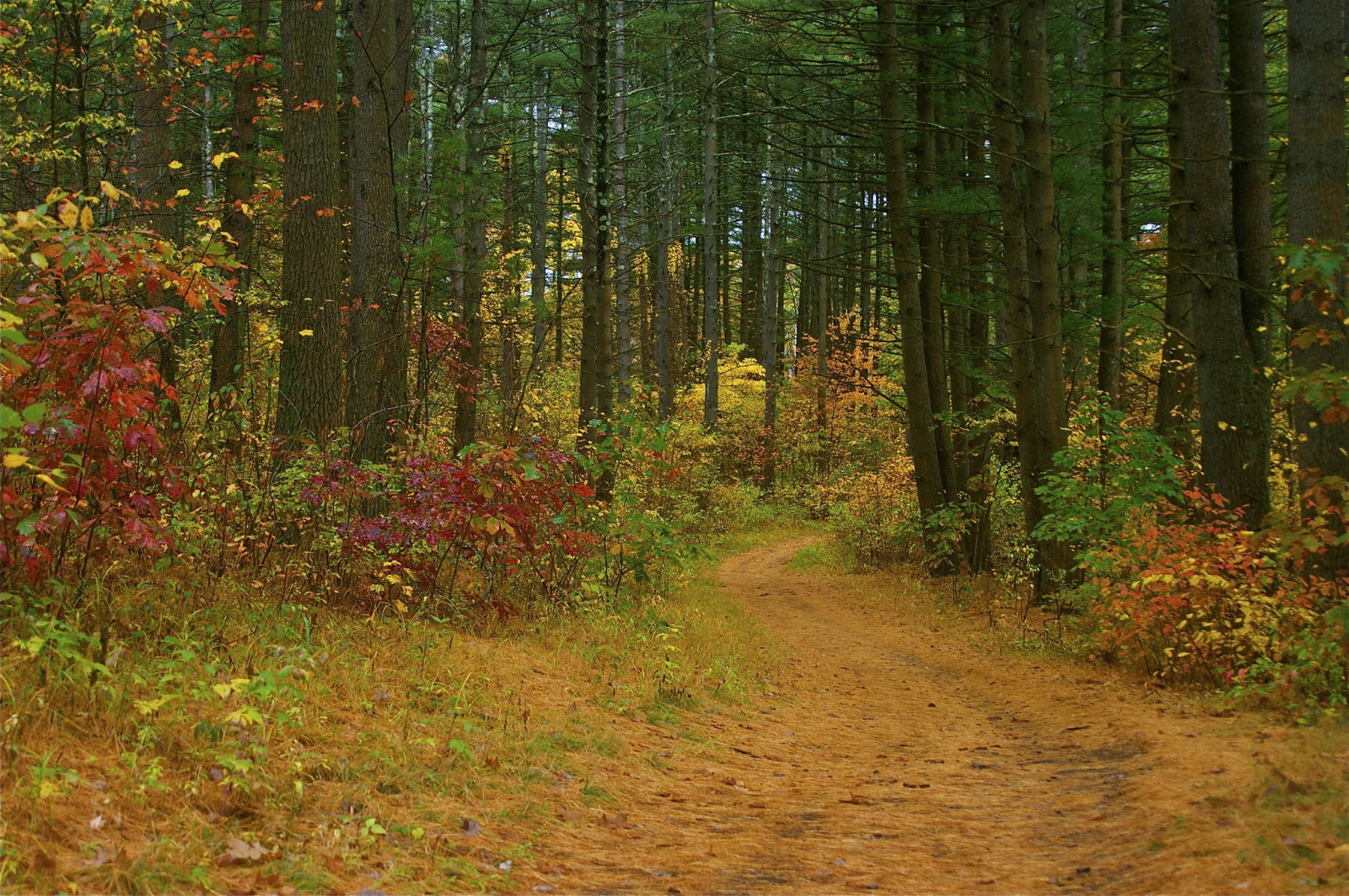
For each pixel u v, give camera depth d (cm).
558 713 625
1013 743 730
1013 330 1495
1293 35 875
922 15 1591
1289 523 682
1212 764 511
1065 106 1497
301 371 907
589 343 1650
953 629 1412
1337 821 358
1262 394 1033
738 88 2400
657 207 3353
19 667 407
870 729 807
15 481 510
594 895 354
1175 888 332
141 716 414
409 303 1263
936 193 1562
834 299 4156
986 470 1855
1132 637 909
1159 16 1553
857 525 2294
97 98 1270
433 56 2836
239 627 577
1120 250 1545
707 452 3011
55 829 309
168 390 554
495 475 802
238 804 374
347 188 1595
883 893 364
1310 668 653
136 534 521
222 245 522
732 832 461
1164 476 1076
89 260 489
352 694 535
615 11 2116
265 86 1191
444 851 379
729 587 2027
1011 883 374
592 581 1054
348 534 753
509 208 2531
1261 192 1073
